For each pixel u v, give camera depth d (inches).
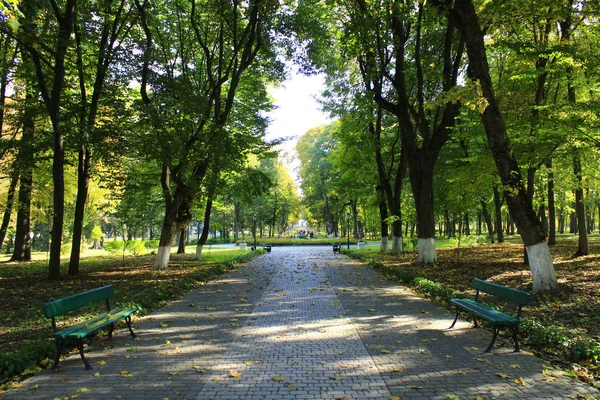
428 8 406.6
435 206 1234.6
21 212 961.5
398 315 317.7
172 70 788.0
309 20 722.8
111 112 583.8
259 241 1884.8
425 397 167.9
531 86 658.2
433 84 808.9
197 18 742.5
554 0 415.2
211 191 737.6
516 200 382.9
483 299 364.8
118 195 765.3
